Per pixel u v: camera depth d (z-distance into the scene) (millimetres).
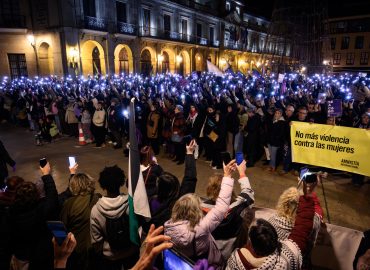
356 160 3611
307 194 2404
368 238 2502
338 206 5562
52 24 22234
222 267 2572
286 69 26062
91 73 25484
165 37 31359
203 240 2336
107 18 25125
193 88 14539
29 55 23156
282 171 7426
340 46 52094
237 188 6422
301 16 25109
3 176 5734
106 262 2771
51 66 23672
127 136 10578
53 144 10656
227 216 2771
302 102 11266
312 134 3891
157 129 8812
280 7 25984
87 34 23656
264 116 8328
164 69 33844
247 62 49844
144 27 29016
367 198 5902
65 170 7738
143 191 2646
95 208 2729
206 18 39344
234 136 8141
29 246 2639
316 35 24578
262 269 1894
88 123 10602
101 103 10297
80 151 9648
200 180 6922
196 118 8297
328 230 3230
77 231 2873
